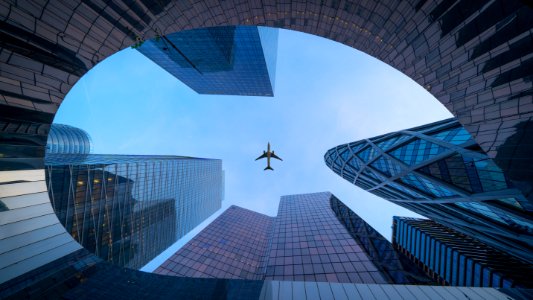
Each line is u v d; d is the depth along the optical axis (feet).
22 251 44.50
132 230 179.32
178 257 156.76
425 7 43.93
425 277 111.14
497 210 99.96
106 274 49.57
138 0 43.96
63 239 52.65
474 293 47.78
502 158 53.72
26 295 38.32
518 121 46.73
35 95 44.29
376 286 49.75
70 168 131.13
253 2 53.47
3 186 46.21
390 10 48.44
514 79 43.24
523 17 35.42
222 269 154.20
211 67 242.99
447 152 109.50
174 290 49.26
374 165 179.11
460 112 59.00
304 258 131.23
